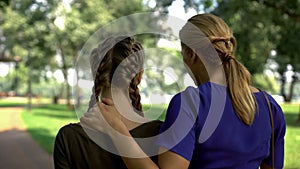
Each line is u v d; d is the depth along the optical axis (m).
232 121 1.62
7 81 71.88
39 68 35.69
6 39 31.62
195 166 1.64
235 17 15.57
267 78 37.66
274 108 1.77
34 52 31.39
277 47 19.98
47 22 28.62
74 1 28.47
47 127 18.19
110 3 27.58
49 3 27.98
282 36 19.05
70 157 1.63
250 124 1.64
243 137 1.64
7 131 16.50
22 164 9.06
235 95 1.63
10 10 28.19
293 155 10.45
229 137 1.61
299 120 20.39
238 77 1.66
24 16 28.72
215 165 1.61
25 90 66.81
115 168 1.62
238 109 1.62
